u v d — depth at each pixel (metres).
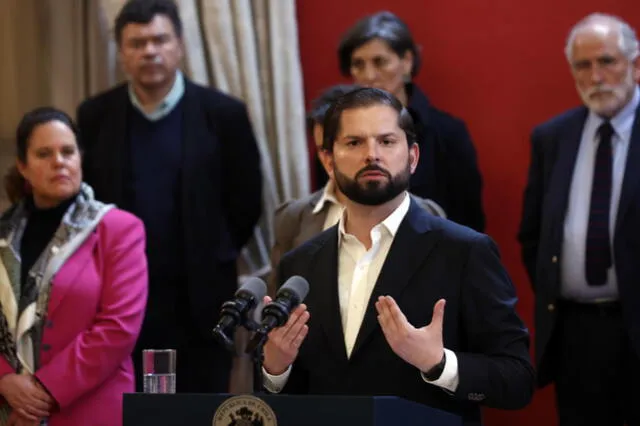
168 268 8.48
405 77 8.99
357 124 5.25
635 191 7.95
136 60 8.59
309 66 10.20
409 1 10.07
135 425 4.40
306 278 5.57
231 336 4.79
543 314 8.27
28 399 6.91
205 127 8.78
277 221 7.73
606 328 8.02
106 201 8.62
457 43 9.97
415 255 5.38
